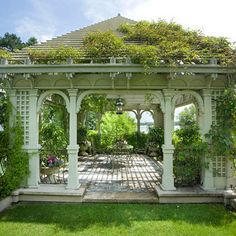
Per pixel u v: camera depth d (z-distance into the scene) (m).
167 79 6.72
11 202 6.38
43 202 6.49
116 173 9.55
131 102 13.90
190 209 5.93
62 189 6.70
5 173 6.41
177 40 6.89
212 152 6.54
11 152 6.64
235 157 6.33
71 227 4.91
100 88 6.84
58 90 6.96
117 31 8.06
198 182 7.13
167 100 6.83
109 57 6.43
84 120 14.88
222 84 6.79
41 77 6.85
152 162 12.13
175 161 7.07
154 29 7.29
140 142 16.41
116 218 5.36
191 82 6.80
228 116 6.29
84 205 6.21
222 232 4.68
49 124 9.55
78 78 6.83
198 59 6.34
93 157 13.71
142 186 7.62
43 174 8.02
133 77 6.80
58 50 6.43
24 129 6.91
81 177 8.84
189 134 7.89
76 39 7.94
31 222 5.16
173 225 5.00
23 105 6.92
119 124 17.02
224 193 6.29
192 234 4.60
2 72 6.38
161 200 6.38
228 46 6.69
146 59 6.13
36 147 6.84
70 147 6.77
